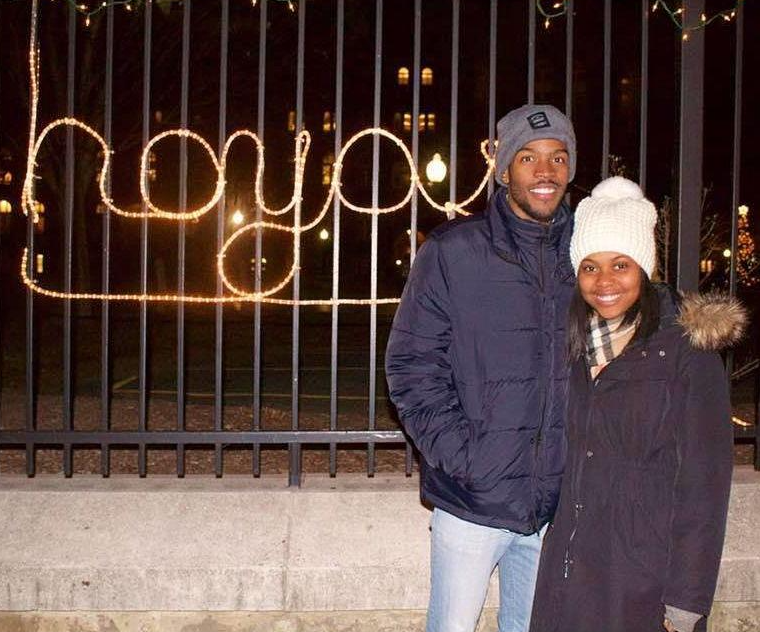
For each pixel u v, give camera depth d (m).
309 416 7.02
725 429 2.80
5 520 4.11
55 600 3.99
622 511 2.84
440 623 3.22
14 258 22.81
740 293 8.10
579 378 2.94
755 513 4.21
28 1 14.09
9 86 15.66
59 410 6.98
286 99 17.47
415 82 4.24
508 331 3.09
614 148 13.30
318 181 23.25
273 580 4.01
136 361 12.33
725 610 4.14
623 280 2.87
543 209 3.10
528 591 3.29
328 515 4.17
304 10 4.25
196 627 4.04
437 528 3.23
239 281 22.62
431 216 23.81
